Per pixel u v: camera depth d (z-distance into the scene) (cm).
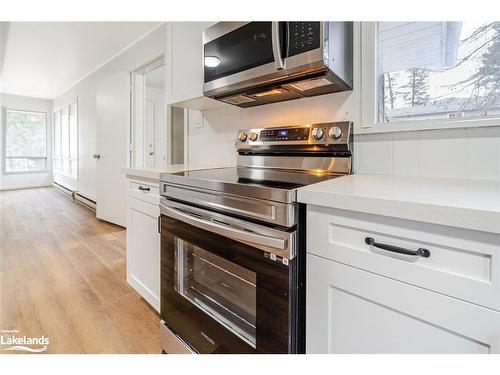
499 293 53
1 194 625
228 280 105
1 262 248
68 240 312
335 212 76
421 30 117
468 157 104
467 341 58
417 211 61
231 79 135
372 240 70
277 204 83
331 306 78
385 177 112
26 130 712
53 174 763
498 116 101
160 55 298
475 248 56
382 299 69
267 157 159
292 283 83
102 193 392
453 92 111
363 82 129
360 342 73
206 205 108
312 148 139
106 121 380
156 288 156
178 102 182
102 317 167
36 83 565
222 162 200
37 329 154
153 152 515
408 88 121
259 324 90
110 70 408
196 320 117
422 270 62
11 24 295
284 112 160
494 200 62
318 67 109
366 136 127
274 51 112
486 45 104
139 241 169
